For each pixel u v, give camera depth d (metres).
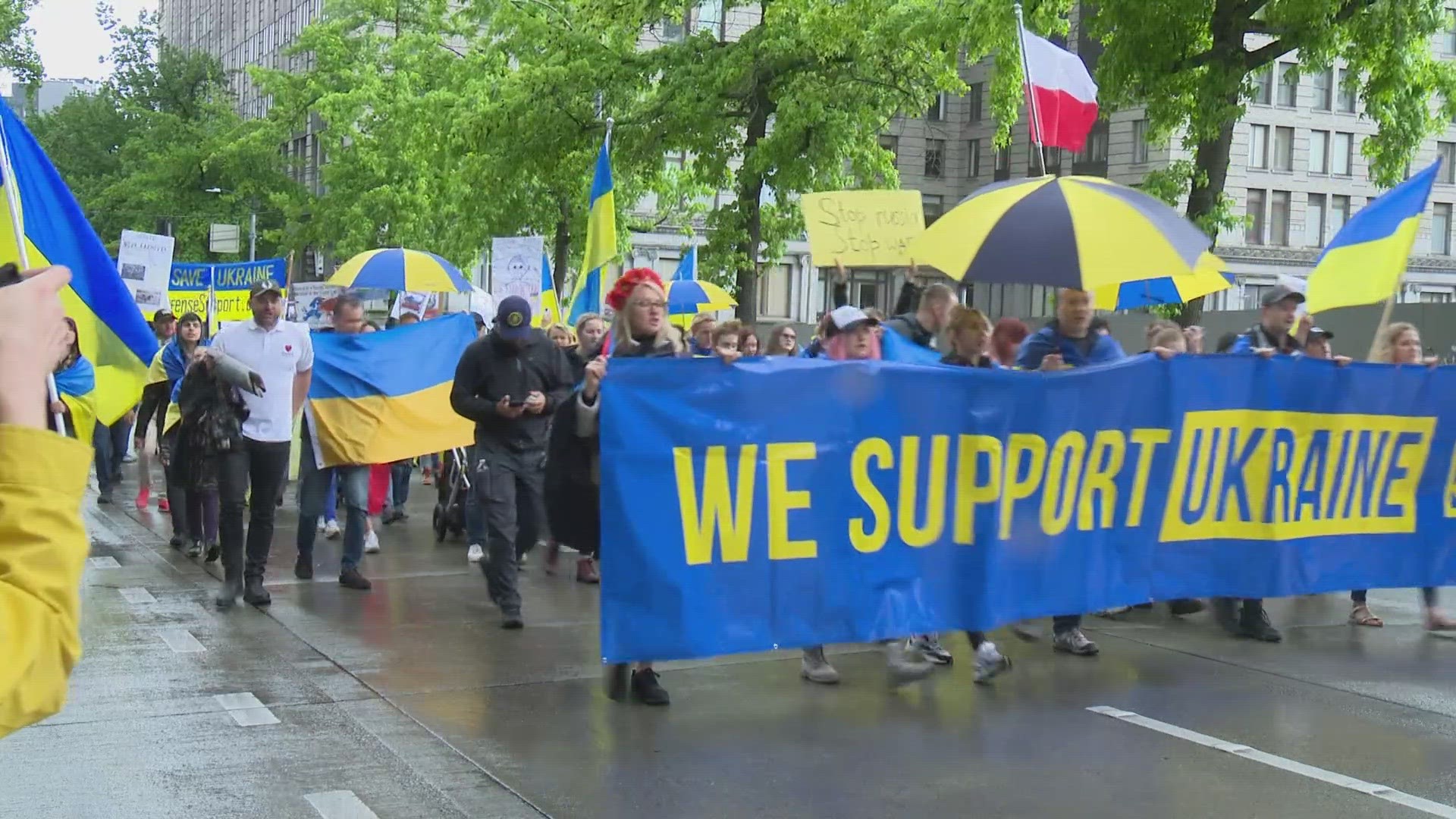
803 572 6.56
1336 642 8.15
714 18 46.44
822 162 25.08
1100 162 55.22
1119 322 25.22
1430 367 8.49
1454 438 8.64
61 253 4.29
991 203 7.32
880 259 10.34
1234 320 24.84
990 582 7.01
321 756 5.57
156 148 56.47
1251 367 7.93
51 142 64.62
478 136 26.69
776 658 7.60
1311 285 9.07
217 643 7.71
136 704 6.34
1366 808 5.08
